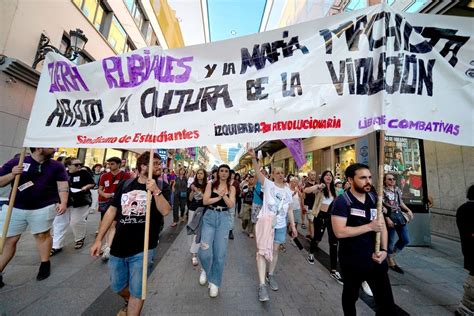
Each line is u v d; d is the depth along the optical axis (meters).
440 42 2.02
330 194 4.13
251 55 2.22
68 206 4.16
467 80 1.97
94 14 9.77
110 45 10.76
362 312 2.59
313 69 2.10
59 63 2.51
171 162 21.27
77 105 2.40
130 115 2.27
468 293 2.50
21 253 3.95
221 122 2.16
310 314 2.49
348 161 7.97
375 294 1.85
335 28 2.11
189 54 2.31
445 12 5.36
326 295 2.92
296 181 5.34
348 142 7.82
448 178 6.19
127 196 2.08
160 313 2.44
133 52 2.37
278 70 2.15
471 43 2.02
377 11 2.06
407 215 3.93
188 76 2.28
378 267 1.82
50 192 3.09
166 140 2.17
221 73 2.24
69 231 5.59
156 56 2.32
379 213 1.80
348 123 1.97
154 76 2.28
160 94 2.27
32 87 6.47
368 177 1.95
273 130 2.07
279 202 3.15
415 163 5.64
